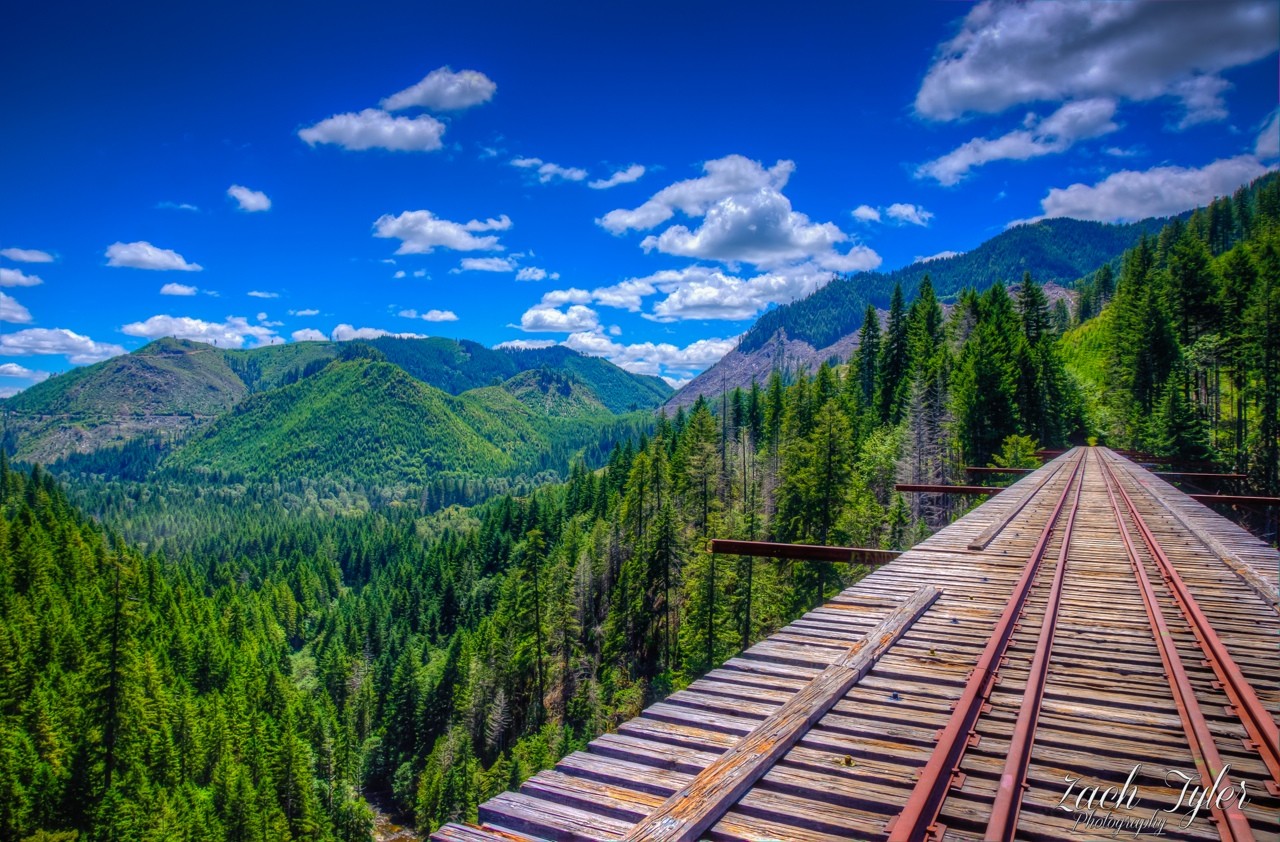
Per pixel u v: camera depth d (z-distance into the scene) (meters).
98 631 44.31
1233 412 66.31
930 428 59.84
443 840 3.86
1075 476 30.08
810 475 38.28
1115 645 7.54
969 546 13.21
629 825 3.89
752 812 4.05
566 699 53.31
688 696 5.97
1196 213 156.25
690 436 76.25
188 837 40.88
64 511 126.19
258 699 64.12
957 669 6.61
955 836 3.80
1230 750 4.93
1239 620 8.52
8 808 39.44
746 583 38.03
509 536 116.75
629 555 66.19
